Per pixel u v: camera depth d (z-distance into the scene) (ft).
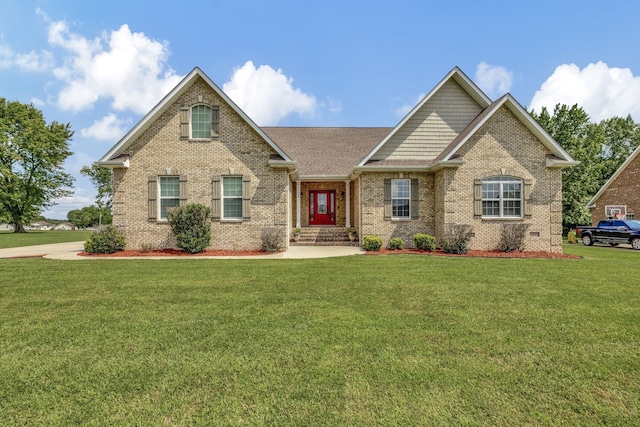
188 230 46.09
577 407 9.73
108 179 148.46
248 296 21.95
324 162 64.90
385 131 78.38
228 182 50.55
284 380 11.03
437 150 53.31
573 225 112.27
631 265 35.99
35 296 22.12
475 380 11.10
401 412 9.34
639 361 12.64
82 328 16.03
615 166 129.29
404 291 23.30
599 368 12.07
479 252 46.85
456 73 52.21
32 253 47.91
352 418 9.06
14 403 9.89
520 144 48.93
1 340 14.62
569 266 34.88
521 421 9.05
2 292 23.21
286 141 72.90
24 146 122.42
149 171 49.57
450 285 25.25
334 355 12.90
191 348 13.64
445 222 48.24
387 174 52.34
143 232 49.32
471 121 53.62
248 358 12.67
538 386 10.81
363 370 11.70
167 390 10.50
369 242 48.75
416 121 53.52
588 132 117.08
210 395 10.19
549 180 48.96
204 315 17.89
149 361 12.50
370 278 27.89
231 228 49.78
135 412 9.40
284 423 8.85
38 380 11.18
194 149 49.85
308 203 67.67
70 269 32.53
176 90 48.73
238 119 50.34
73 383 10.98
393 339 14.51
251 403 9.76
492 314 18.08
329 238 59.16
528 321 16.97
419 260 39.01
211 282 26.37
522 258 42.22
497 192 49.03
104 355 13.06
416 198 52.21
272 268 33.01
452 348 13.61
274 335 14.97
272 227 49.70
